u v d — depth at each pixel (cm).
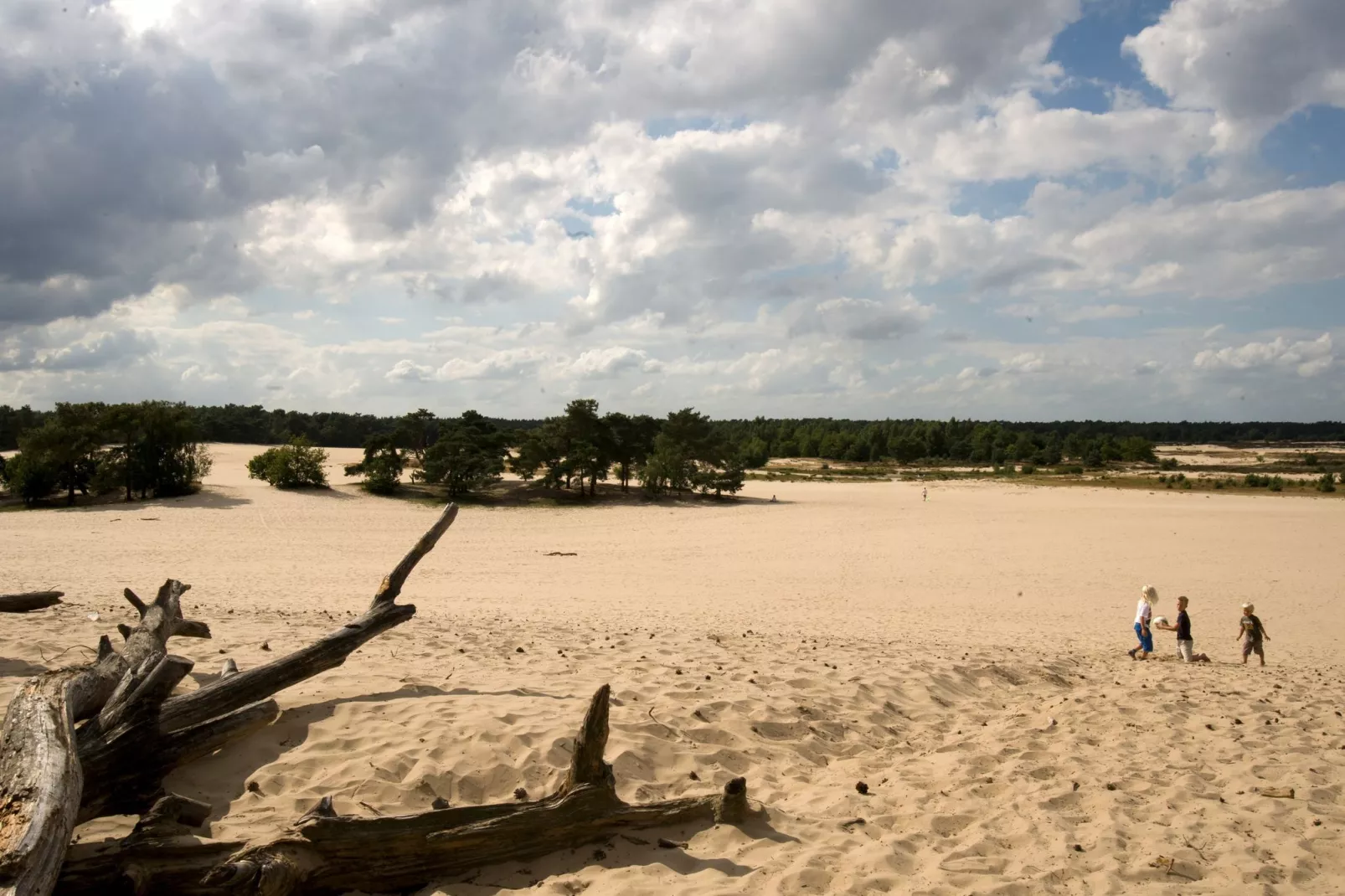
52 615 1152
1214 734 805
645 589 2747
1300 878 484
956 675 1021
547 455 7900
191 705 567
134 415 6019
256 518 5284
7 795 383
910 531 5341
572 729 638
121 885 387
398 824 441
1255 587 3097
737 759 653
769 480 10988
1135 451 16175
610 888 439
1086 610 2498
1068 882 472
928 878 467
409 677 786
